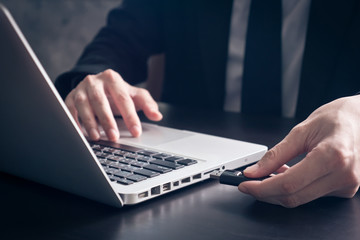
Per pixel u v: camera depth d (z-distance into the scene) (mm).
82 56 1244
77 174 452
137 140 693
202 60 1281
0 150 549
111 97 837
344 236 392
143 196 463
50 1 2980
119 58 1247
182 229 408
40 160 490
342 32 1087
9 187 530
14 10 2934
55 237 395
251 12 1189
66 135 421
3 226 419
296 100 1211
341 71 1103
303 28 1186
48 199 489
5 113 483
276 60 1181
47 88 401
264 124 888
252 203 474
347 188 466
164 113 1017
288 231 403
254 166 496
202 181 551
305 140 488
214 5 1254
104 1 3055
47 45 3023
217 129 850
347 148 450
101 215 443
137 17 1368
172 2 1360
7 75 436
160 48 1467
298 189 442
